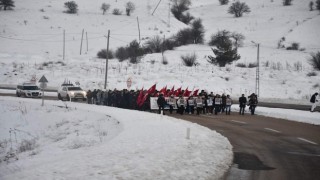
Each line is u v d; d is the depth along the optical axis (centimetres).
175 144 1397
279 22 10775
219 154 1298
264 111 3322
